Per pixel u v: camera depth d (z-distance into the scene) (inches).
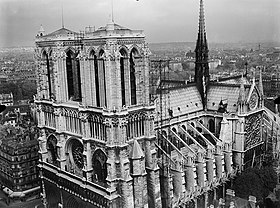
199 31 5782.5
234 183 4972.9
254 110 5398.6
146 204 4077.3
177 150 4734.3
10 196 5546.3
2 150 5782.5
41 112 4827.8
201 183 4776.1
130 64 3973.9
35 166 5713.6
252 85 5349.4
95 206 4094.5
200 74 5812.0
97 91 3991.1
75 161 4539.9
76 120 4284.0
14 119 6747.1
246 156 5334.6
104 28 3919.8
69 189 4429.1
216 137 5413.4
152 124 4141.2
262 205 4658.0
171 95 5349.4
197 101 5664.4
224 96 5590.6
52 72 4480.8
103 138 3959.2
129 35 3821.4
